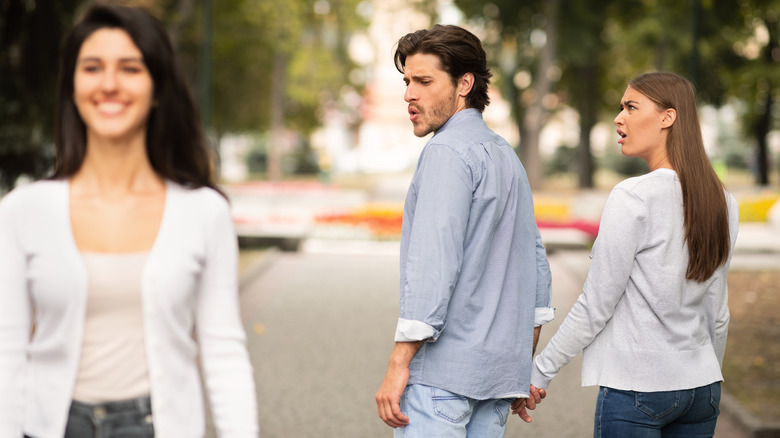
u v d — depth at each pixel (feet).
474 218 11.07
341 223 70.38
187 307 8.06
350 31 159.84
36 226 7.78
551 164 201.46
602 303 11.32
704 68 125.59
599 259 11.34
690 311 11.46
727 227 11.55
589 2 127.65
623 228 11.19
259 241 63.98
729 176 194.49
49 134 40.65
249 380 8.34
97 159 8.03
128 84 7.88
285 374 27.81
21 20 37.86
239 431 8.13
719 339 12.14
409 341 10.69
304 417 23.08
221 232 8.30
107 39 7.88
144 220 7.98
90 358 7.73
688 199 11.35
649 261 11.29
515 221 11.55
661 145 11.82
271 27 137.59
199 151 8.42
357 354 30.81
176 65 8.19
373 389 26.03
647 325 11.33
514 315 11.39
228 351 8.29
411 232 11.02
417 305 10.57
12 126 39.73
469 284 11.02
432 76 11.62
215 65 146.61
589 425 22.76
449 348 10.96
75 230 7.83
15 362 7.72
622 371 11.37
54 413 7.66
